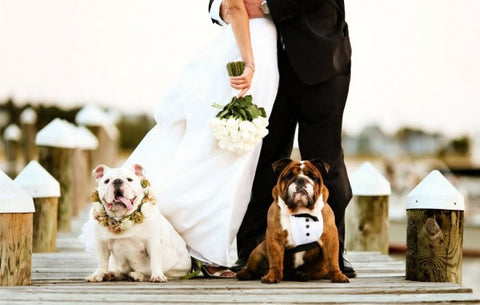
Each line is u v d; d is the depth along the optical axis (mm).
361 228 7883
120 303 4344
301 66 5414
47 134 9852
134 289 4770
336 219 5562
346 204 5578
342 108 5555
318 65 5387
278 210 5078
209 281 5258
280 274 5078
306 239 5027
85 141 13133
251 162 5535
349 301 4477
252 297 4520
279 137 5766
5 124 36000
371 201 7895
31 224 5195
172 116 5738
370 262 6730
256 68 5457
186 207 5449
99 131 15648
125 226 5023
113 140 18719
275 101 5656
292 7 5379
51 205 7773
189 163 5496
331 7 5504
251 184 5578
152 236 5121
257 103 5480
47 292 4684
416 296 4715
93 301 4398
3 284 5035
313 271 5223
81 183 13055
